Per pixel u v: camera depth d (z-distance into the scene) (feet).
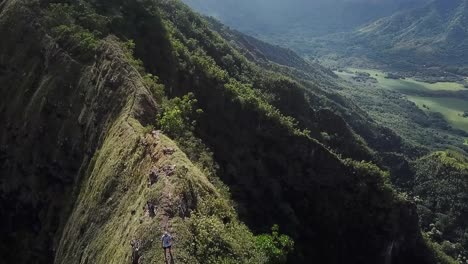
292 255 239.91
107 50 239.09
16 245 214.07
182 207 134.62
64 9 274.77
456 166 461.78
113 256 137.90
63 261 176.45
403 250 305.53
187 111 249.55
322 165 307.37
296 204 290.56
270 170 291.99
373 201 304.09
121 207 156.97
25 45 260.21
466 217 422.82
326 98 606.14
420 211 428.56
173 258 116.67
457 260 361.10
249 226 226.17
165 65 287.89
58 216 206.18
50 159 222.07
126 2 315.58
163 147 164.14
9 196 228.63
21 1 274.36
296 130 319.88
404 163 484.33
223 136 283.18
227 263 122.31
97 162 189.88
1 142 239.50
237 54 486.38
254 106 312.50
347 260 285.02
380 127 599.16
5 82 255.29
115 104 211.61
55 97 233.14
